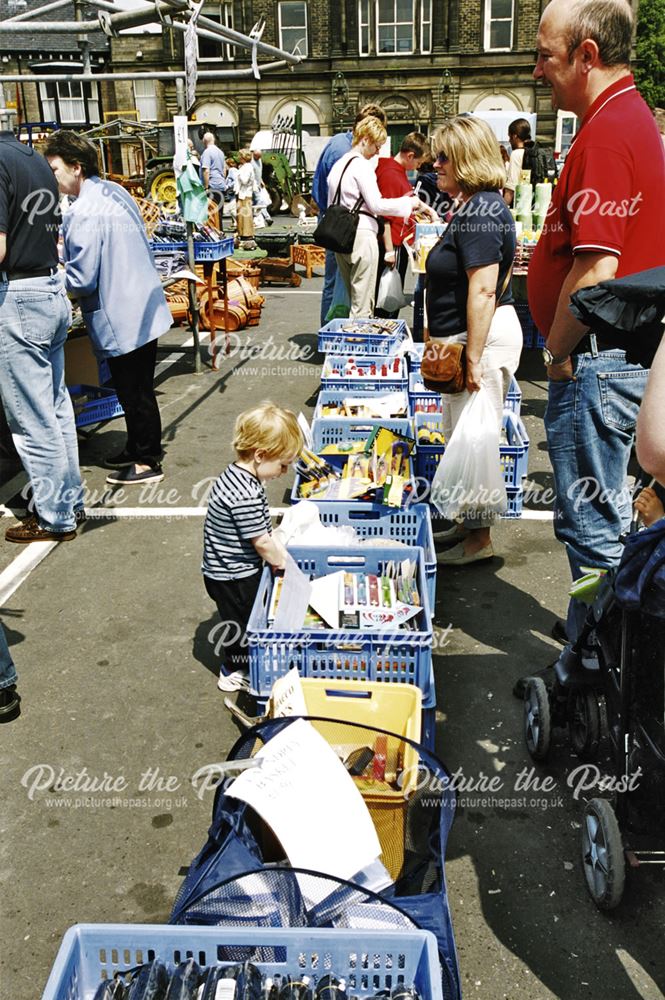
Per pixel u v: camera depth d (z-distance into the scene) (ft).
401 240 24.90
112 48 116.26
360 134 21.90
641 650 7.41
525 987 7.54
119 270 16.79
